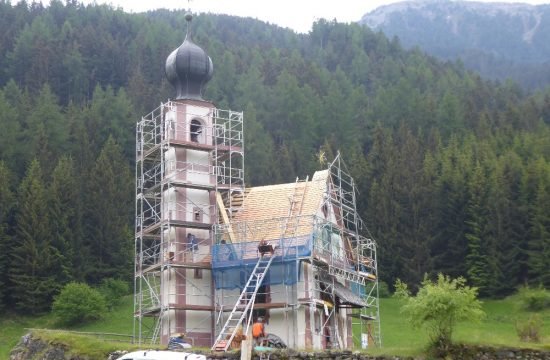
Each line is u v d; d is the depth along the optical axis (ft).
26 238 313.12
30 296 301.84
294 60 588.50
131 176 386.11
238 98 507.71
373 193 367.25
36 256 308.81
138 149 234.99
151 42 550.36
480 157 399.65
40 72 488.44
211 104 215.31
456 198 352.08
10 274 305.94
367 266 224.33
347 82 562.25
